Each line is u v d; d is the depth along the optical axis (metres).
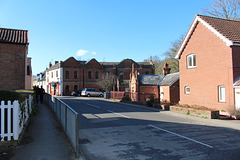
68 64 46.88
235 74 13.47
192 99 17.44
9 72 16.14
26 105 8.89
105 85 43.84
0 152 5.71
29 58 26.19
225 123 10.50
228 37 13.72
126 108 18.48
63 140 7.17
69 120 6.99
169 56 46.31
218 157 5.50
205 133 8.41
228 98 13.69
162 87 26.91
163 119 12.09
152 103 18.94
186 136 7.87
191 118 12.58
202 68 16.25
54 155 5.62
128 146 6.56
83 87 48.12
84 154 5.80
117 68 50.91
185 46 18.41
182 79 18.84
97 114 13.87
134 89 27.97
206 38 15.78
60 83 45.88
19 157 5.38
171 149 6.22
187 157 5.51
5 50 16.11
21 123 7.05
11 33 17.86
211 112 12.09
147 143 6.89
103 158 5.48
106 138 7.55
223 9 28.61
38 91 21.98
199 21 16.50
